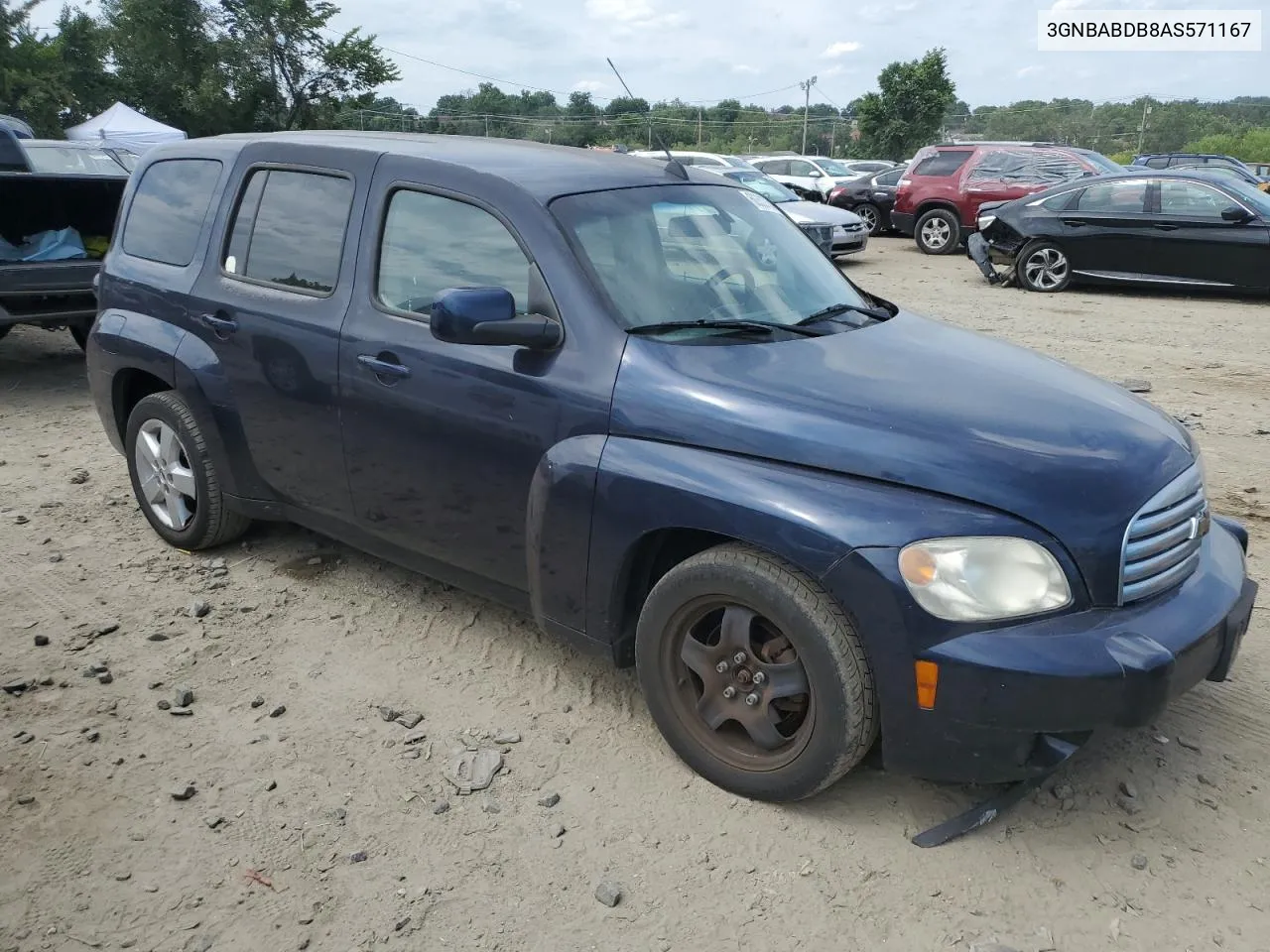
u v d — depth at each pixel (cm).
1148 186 1288
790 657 294
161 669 384
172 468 474
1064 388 324
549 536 329
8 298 724
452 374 348
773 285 377
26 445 658
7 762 328
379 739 342
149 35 3688
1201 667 280
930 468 273
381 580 458
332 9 3859
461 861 287
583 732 347
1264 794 313
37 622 418
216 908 270
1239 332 1049
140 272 471
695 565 301
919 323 394
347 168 397
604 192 364
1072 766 326
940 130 5288
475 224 356
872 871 283
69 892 275
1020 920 266
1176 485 289
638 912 270
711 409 299
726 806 309
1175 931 262
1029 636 263
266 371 412
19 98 3180
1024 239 1355
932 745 275
